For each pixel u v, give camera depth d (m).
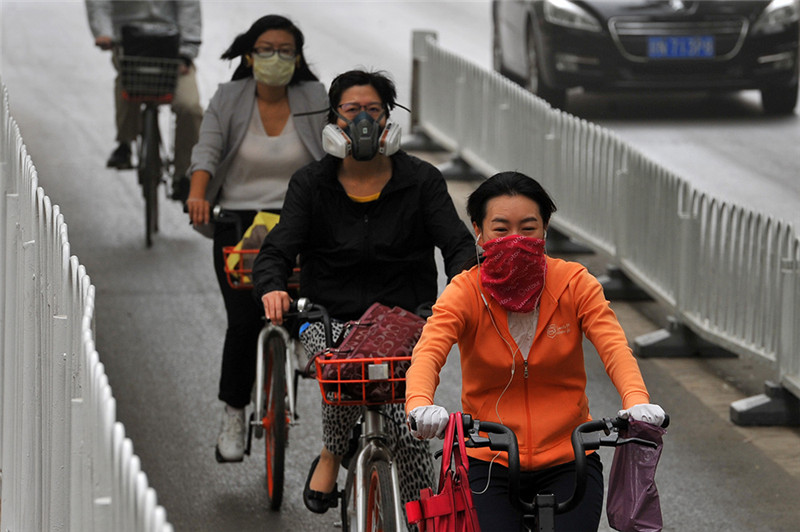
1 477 16.81
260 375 17.75
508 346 11.94
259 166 19.75
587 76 45.03
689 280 24.86
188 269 30.67
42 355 13.84
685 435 21.11
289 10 72.06
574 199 31.34
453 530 11.23
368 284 15.76
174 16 33.16
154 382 23.39
